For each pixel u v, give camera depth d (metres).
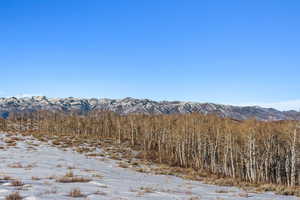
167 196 15.20
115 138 82.69
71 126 94.88
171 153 73.81
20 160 29.06
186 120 81.88
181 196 15.66
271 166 62.62
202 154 71.94
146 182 23.08
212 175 51.25
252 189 27.30
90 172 25.16
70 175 20.69
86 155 43.09
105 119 103.19
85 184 17.45
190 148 75.19
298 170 58.03
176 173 38.69
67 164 29.81
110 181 20.44
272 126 64.25
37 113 118.94
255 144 60.09
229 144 65.50
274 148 63.81
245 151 63.44
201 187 23.89
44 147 45.12
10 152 35.47
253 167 56.94
